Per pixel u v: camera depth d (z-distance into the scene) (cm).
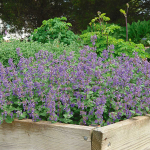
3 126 212
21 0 1258
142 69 248
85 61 247
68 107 209
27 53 380
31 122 198
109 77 220
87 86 210
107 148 164
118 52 425
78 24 1259
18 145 208
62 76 221
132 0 1215
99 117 195
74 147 175
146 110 223
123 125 180
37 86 213
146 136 213
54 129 186
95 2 1220
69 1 1353
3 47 404
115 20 1238
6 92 216
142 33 739
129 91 235
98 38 462
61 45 448
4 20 1323
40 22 1338
